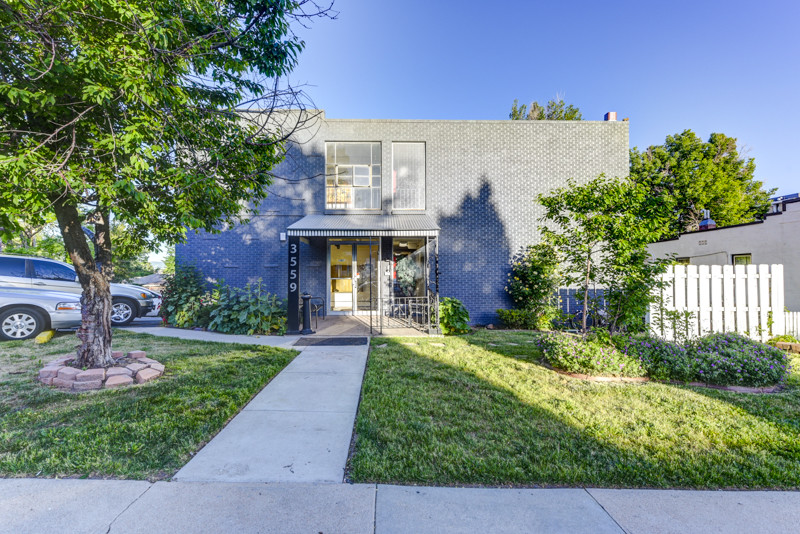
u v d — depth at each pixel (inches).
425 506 93.0
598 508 93.0
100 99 125.8
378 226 374.3
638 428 136.9
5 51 129.2
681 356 198.1
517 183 448.8
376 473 107.0
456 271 442.3
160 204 189.2
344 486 101.5
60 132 156.5
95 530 82.0
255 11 162.2
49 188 130.6
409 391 179.5
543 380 197.0
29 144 139.8
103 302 198.2
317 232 350.0
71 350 254.1
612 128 452.8
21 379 189.2
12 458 110.0
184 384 182.7
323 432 136.5
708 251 519.5
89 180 154.9
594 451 120.3
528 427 138.6
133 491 97.1
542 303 412.2
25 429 131.2
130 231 229.1
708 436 131.1
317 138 446.6
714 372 187.0
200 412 147.8
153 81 140.2
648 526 86.2
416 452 119.3
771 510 92.8
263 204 441.7
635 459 115.4
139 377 186.1
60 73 130.3
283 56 178.1
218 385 182.2
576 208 220.8
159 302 434.9
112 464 108.4
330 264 462.3
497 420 145.4
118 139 146.6
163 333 340.8
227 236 438.6
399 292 458.9
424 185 451.8
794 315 259.9
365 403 163.0
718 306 254.4
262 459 115.8
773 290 258.1
